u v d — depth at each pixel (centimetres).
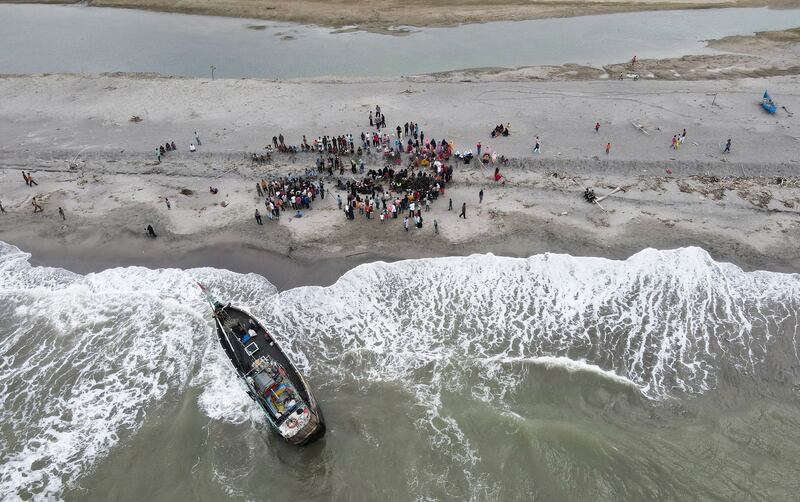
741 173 4506
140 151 5047
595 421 2659
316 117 5594
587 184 4428
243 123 5506
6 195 4519
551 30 8300
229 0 9631
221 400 2828
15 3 10112
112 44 8038
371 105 5809
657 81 6269
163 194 4472
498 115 5516
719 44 7512
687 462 2475
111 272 3716
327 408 2769
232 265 3744
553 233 3891
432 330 3175
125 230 4084
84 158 4988
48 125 5569
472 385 2850
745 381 2827
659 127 5184
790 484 2380
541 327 3162
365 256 3744
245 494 2450
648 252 3625
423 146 4906
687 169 4569
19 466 2578
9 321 3362
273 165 4791
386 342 3109
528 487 2411
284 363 2823
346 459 2550
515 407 2734
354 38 8056
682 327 3125
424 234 3912
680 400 2745
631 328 3131
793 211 4038
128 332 3250
